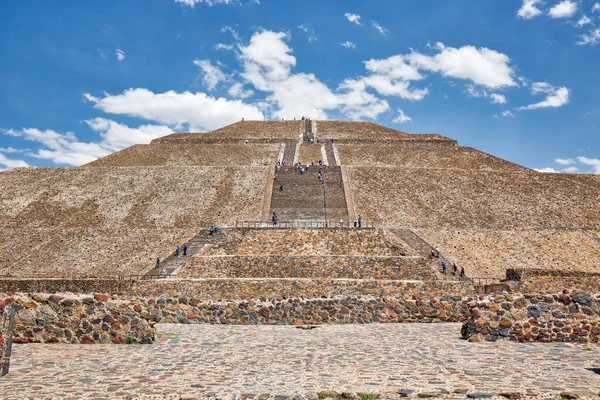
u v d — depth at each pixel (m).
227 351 13.09
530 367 10.75
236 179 74.69
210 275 39.78
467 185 73.06
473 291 33.28
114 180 75.44
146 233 56.47
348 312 18.80
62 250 52.72
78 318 14.62
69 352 13.06
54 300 14.77
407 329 17.02
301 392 8.69
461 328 15.85
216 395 8.56
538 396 8.42
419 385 9.08
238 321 18.41
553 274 38.56
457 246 52.06
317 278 36.59
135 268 46.91
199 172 77.88
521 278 37.59
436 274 38.91
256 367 11.02
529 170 86.88
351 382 9.39
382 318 18.83
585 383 9.20
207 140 104.75
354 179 74.31
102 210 65.06
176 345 14.06
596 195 69.94
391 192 70.00
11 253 52.66
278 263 40.09
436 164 91.00
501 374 10.02
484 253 50.72
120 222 61.31
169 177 76.19
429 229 57.44
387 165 89.50
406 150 99.25
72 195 70.19
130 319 14.54
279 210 63.53
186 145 100.88
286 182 73.31
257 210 63.50
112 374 10.37
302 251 45.53
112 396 8.60
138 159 92.50
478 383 9.22
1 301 14.64
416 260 39.69
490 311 14.74
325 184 72.38
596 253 51.91
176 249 49.25
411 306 19.09
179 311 18.56
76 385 9.39
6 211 65.31
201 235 54.03
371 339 14.86
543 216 62.78
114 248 52.59
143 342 14.36
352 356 12.22
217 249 46.78
